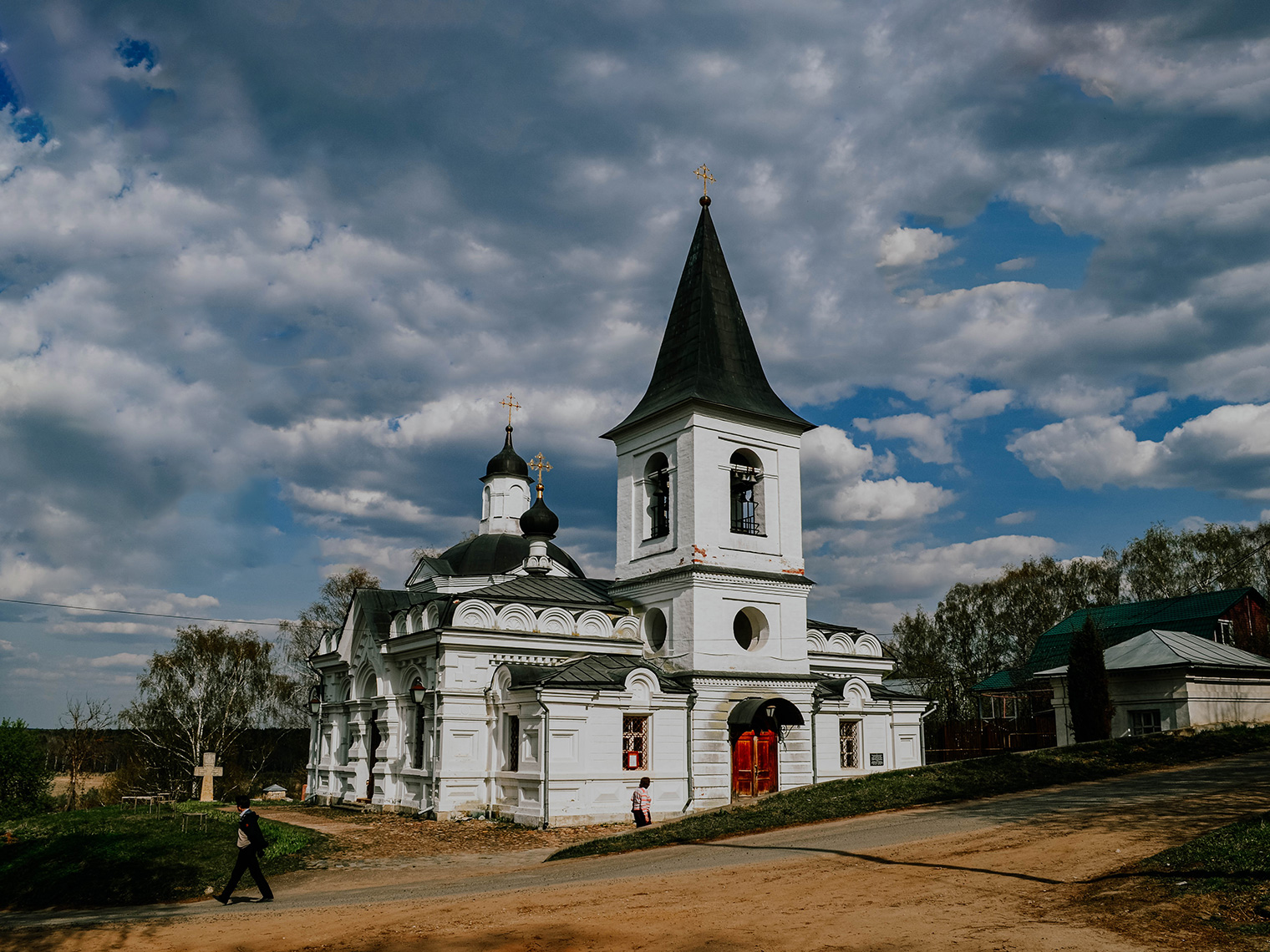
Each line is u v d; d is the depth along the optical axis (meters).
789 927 12.49
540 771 28.77
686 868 18.27
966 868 15.69
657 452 35.97
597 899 15.39
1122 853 15.66
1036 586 70.38
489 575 44.97
